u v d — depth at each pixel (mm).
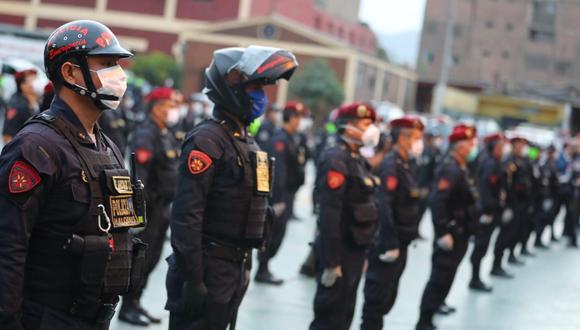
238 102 4262
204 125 4266
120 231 3049
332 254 5301
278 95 47219
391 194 6125
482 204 9773
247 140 4402
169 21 53719
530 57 68938
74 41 2945
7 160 2812
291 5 57250
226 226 4234
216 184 4219
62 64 2955
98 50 2955
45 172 2824
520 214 11359
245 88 4281
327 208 5316
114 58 3029
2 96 15484
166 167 6574
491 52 69000
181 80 48312
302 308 7824
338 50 49406
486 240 9859
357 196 5430
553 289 10664
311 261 9281
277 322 7195
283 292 8445
